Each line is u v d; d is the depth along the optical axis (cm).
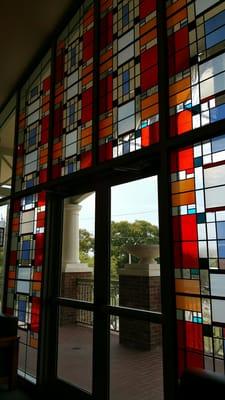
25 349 361
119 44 302
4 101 516
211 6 224
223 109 205
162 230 228
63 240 351
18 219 427
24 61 431
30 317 363
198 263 205
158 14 259
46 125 396
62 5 357
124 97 287
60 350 327
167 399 203
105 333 278
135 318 252
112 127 295
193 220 213
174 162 231
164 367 210
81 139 332
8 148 499
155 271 255
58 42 395
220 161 204
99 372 274
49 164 370
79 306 308
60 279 345
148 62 267
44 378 330
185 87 232
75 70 359
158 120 248
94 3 342
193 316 203
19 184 436
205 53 222
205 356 192
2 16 360
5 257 436
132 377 260
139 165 266
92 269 310
